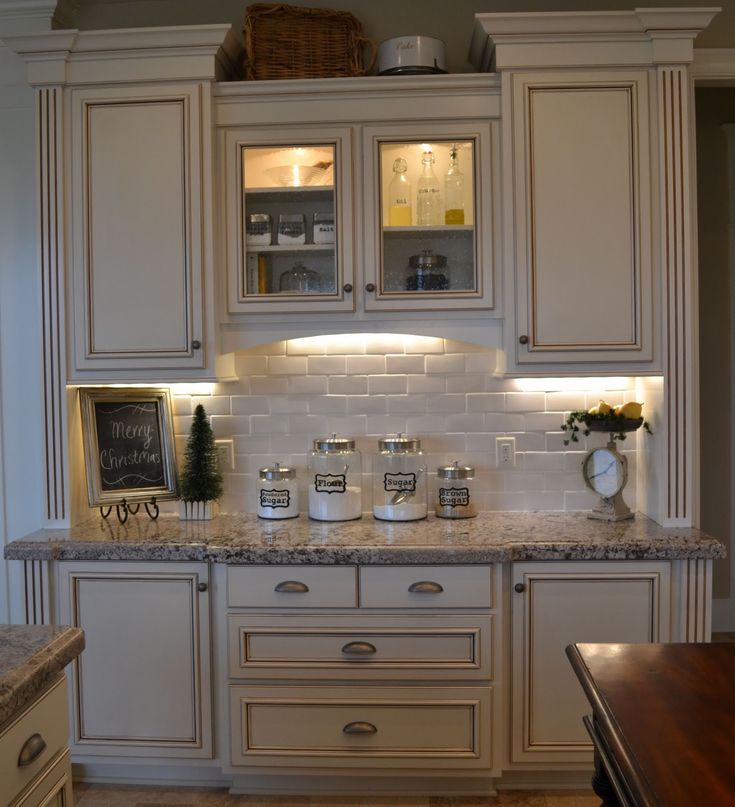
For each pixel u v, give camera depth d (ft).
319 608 8.00
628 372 8.52
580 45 8.39
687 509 8.58
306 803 8.23
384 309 8.70
